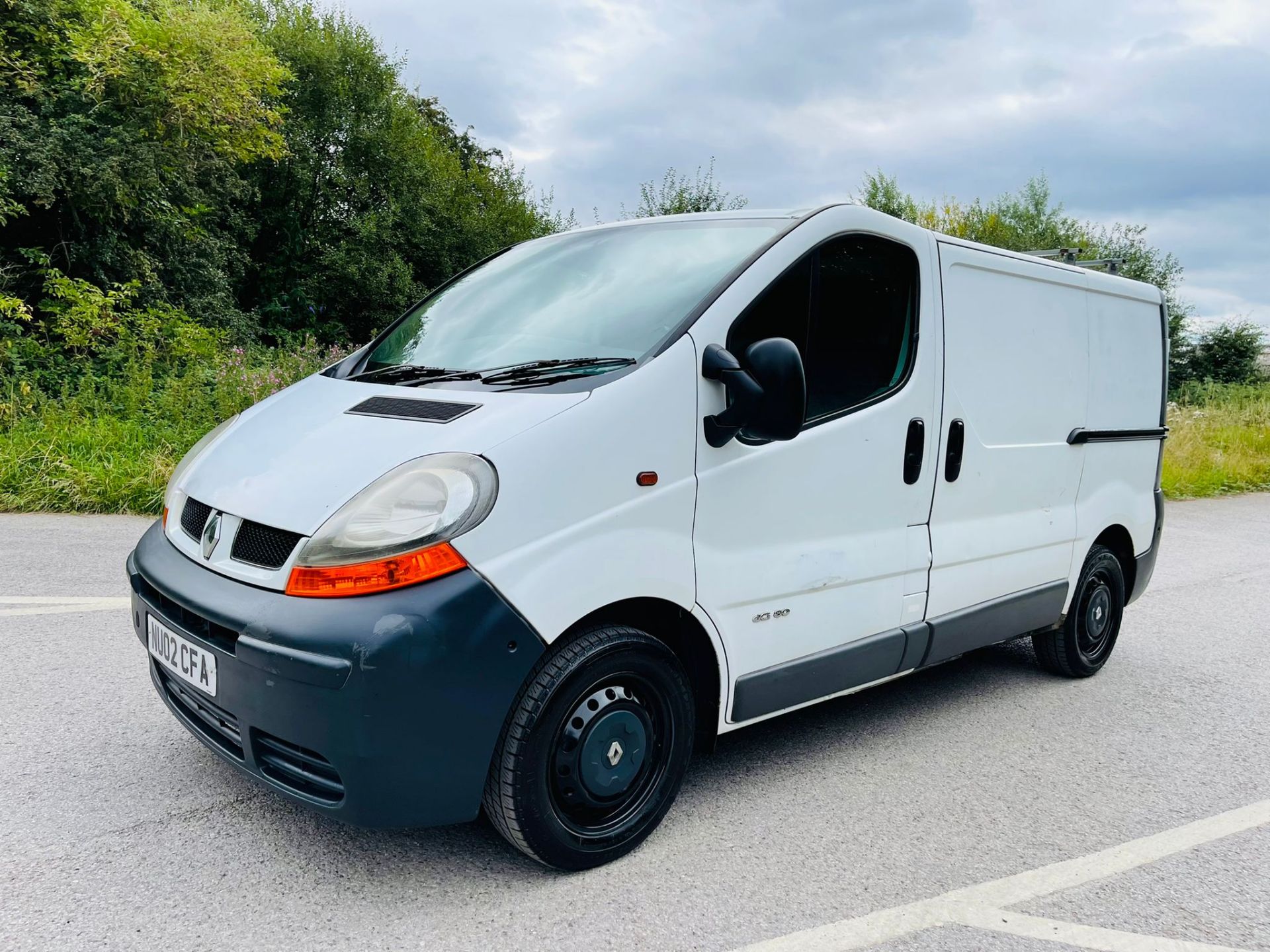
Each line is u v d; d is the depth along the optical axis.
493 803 2.32
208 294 16.25
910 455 3.25
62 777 2.85
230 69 14.45
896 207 28.80
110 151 13.02
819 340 2.95
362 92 24.59
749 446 2.70
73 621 4.30
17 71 12.88
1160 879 2.66
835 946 2.23
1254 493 13.73
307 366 10.20
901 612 3.29
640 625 2.63
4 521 6.37
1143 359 4.71
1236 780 3.42
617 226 3.48
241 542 2.32
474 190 28.91
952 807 3.05
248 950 2.07
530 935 2.19
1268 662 5.02
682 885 2.46
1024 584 3.94
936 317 3.36
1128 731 3.89
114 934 2.10
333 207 25.05
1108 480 4.47
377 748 2.06
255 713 2.15
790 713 3.90
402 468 2.24
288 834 2.58
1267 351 30.42
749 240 2.96
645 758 2.58
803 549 2.90
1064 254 4.66
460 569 2.14
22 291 12.84
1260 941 2.38
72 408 8.38
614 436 2.39
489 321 3.12
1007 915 2.42
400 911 2.26
